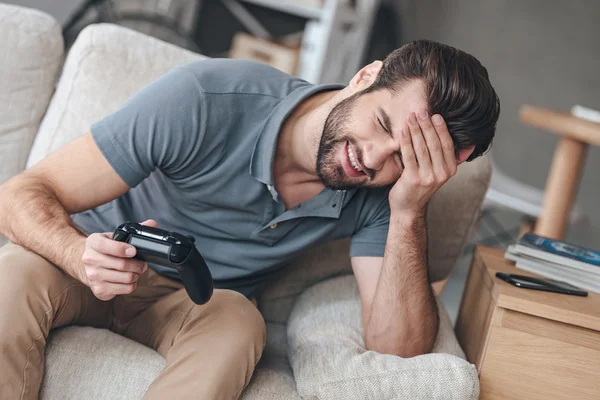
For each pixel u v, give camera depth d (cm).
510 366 136
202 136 128
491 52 432
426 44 127
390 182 134
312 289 159
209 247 141
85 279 118
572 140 263
